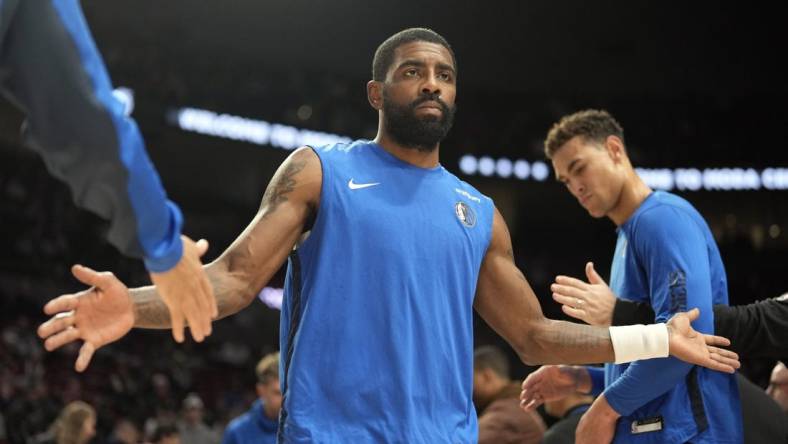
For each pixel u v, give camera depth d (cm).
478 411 531
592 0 2291
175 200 2666
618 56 2545
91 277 226
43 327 223
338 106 2647
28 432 1366
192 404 1279
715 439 349
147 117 2388
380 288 278
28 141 191
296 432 264
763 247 2748
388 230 283
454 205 300
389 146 305
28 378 1588
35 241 2231
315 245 284
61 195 2425
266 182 2719
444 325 285
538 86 2756
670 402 353
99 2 2367
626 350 311
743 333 357
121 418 1577
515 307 319
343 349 272
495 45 2544
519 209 2861
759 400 361
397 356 273
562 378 413
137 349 2069
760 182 2647
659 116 2731
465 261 296
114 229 197
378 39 2528
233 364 2253
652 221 367
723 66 2556
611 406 351
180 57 2528
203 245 215
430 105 298
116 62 2378
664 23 2372
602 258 2884
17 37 182
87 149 183
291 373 272
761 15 2292
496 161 2719
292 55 2633
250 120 2539
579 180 396
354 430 266
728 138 2689
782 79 2588
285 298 301
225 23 2470
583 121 400
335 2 2350
